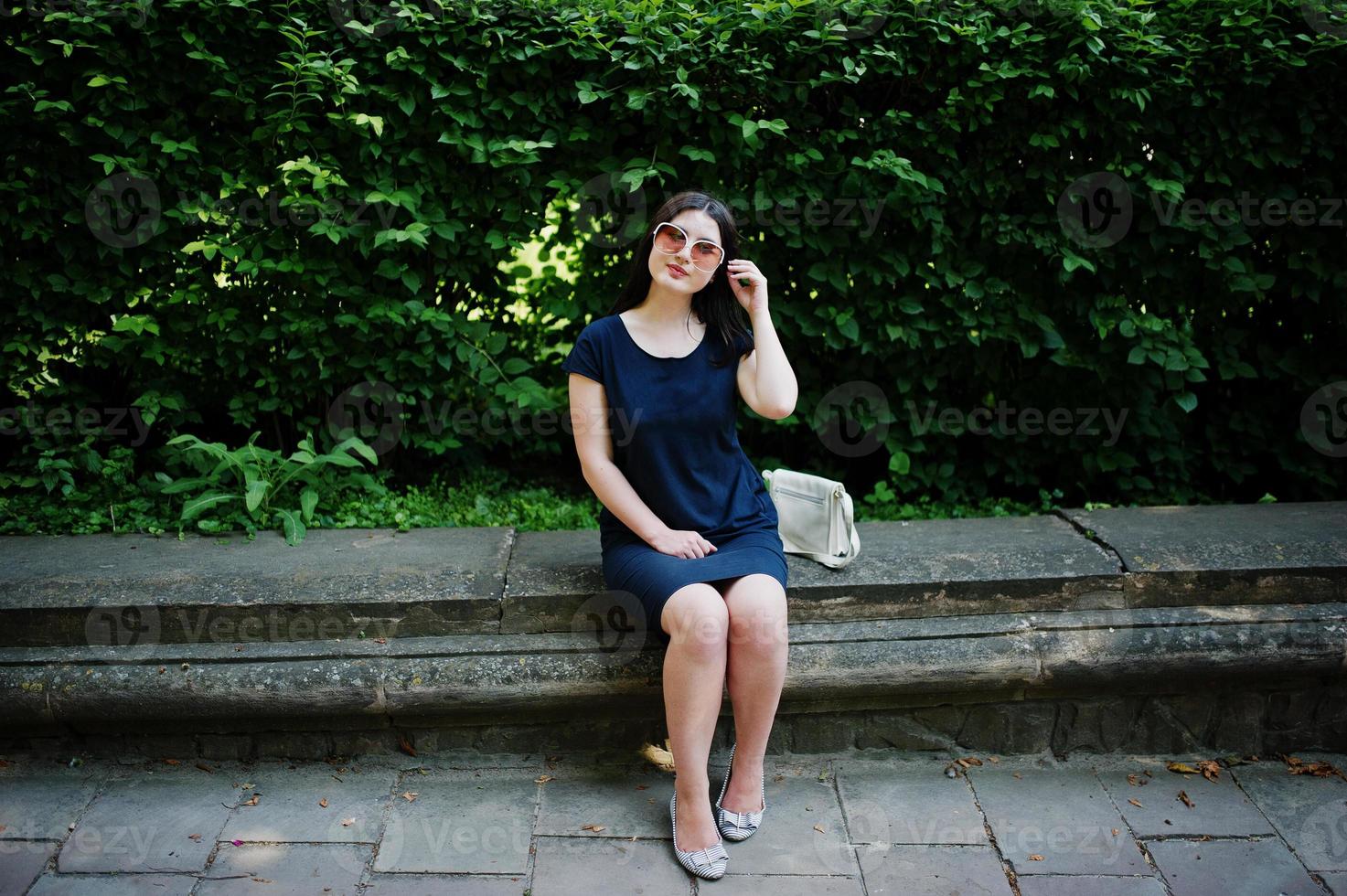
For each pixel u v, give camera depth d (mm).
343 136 3219
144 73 3121
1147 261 3508
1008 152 3402
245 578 2746
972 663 2633
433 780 2643
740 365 2670
